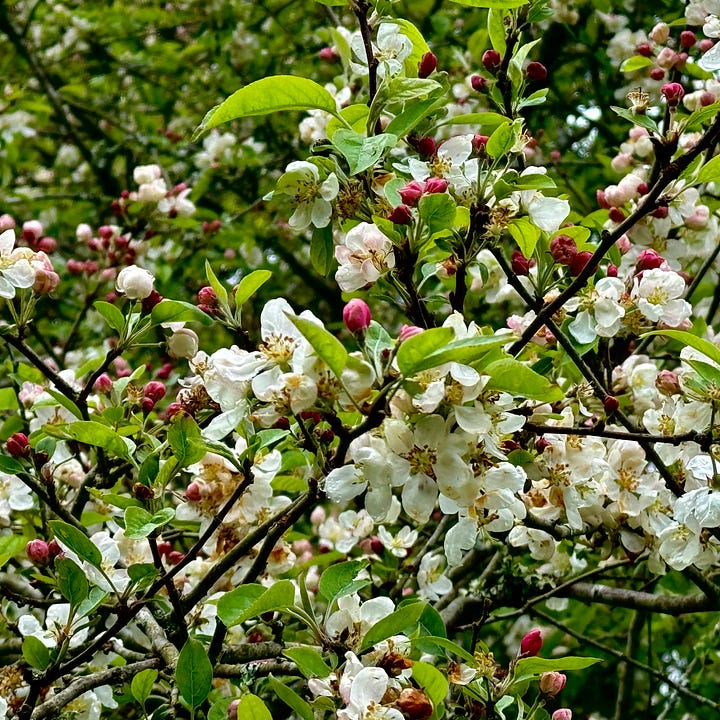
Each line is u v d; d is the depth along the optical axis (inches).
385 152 51.8
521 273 51.9
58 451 56.3
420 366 45.4
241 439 51.5
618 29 78.5
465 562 63.7
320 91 50.0
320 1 52.2
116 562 53.1
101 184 102.4
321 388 46.5
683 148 57.1
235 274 98.4
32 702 50.3
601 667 83.2
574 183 81.4
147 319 51.7
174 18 107.7
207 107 104.3
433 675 47.8
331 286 102.8
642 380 54.5
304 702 47.4
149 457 49.6
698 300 68.9
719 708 60.7
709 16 55.8
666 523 53.2
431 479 47.1
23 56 106.6
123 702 53.7
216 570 50.2
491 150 50.5
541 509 53.1
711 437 50.9
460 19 93.0
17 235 98.4
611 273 53.6
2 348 68.2
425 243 49.4
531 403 51.8
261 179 97.5
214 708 50.8
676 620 77.0
